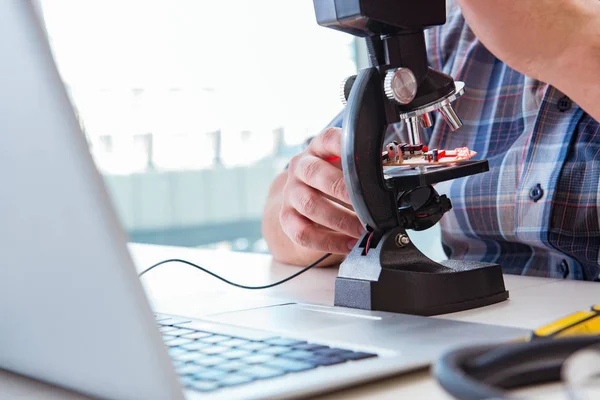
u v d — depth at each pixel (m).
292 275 0.96
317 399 0.43
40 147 0.36
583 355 0.36
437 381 0.33
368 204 0.70
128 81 4.79
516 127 1.16
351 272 0.72
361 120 0.70
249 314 0.71
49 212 0.38
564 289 0.79
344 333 0.58
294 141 4.75
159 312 0.76
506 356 0.38
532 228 1.06
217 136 5.01
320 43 4.02
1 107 0.37
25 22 0.34
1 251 0.43
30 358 0.48
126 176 4.94
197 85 4.88
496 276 0.73
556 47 0.68
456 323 0.60
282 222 0.98
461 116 1.23
